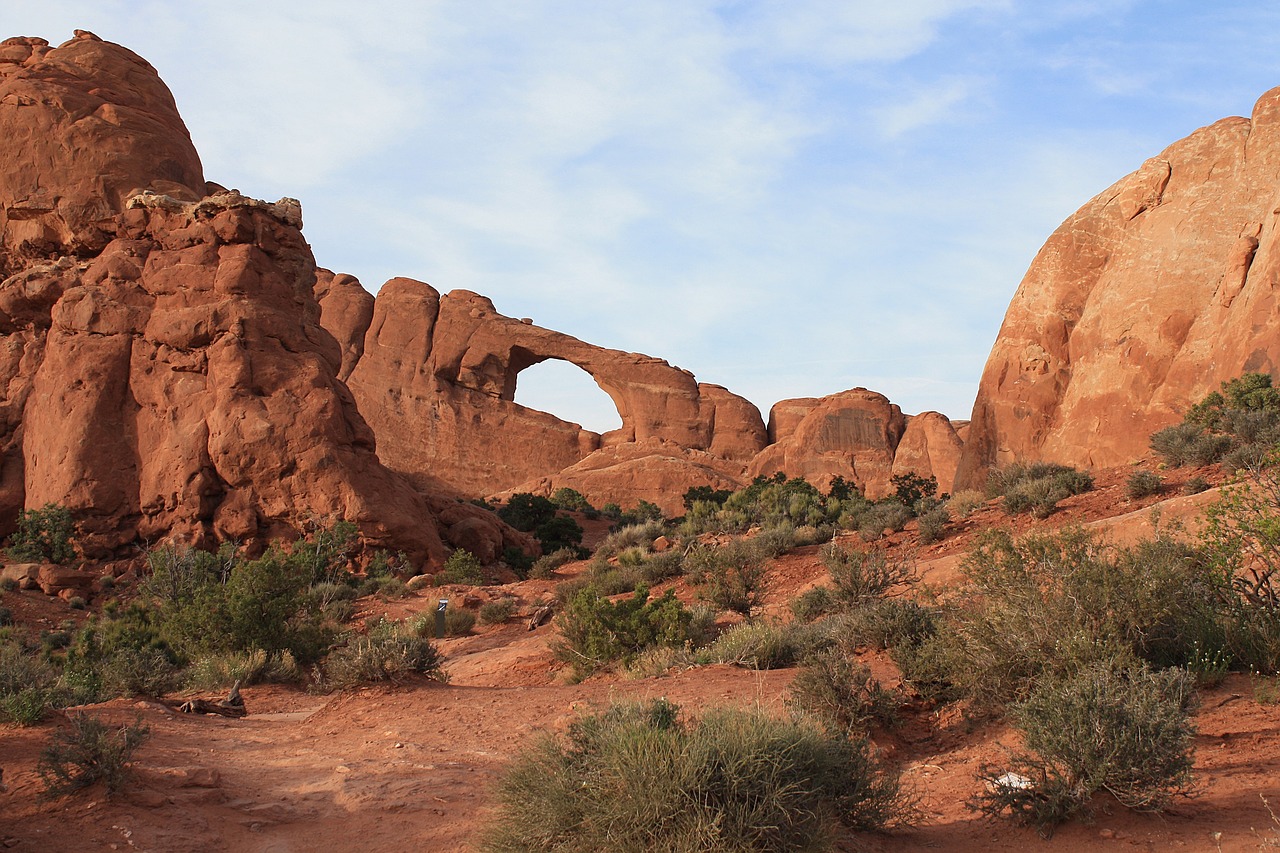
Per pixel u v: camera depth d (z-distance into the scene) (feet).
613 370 381.40
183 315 154.40
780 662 35.78
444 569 144.05
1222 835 13.42
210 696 43.29
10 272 177.99
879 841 14.82
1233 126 104.78
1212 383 87.56
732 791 13.04
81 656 52.95
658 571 80.64
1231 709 19.66
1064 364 108.78
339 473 147.84
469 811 18.39
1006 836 14.85
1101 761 14.71
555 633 62.64
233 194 164.96
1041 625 21.38
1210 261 95.81
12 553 135.03
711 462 366.63
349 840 17.17
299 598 59.31
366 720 30.73
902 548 65.26
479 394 375.66
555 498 310.45
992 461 111.86
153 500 145.79
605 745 14.24
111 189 172.76
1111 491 63.57
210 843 16.79
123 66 191.62
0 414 159.22
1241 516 26.14
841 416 361.51
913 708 24.56
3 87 178.19
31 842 15.99
